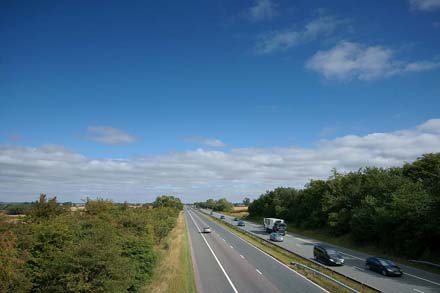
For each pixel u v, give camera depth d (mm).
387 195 48719
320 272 28594
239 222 92500
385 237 44875
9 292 17484
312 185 79250
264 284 26203
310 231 72625
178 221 102562
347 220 59062
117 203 55750
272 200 112438
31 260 20922
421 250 39469
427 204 38375
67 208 41344
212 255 41312
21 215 34812
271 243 51500
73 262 18328
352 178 66812
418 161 52156
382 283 27500
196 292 24062
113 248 19875
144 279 25031
